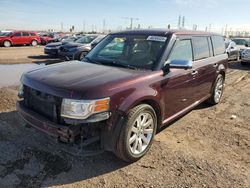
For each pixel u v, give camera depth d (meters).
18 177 3.10
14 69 10.70
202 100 5.44
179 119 5.20
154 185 3.07
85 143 3.10
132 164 3.49
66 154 3.62
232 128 4.82
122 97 3.15
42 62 13.15
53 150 3.71
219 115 5.54
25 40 26.95
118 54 4.28
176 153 3.80
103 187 3.01
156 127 3.83
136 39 4.32
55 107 3.05
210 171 3.38
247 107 6.20
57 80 3.23
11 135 4.10
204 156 3.75
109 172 3.29
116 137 3.16
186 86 4.44
